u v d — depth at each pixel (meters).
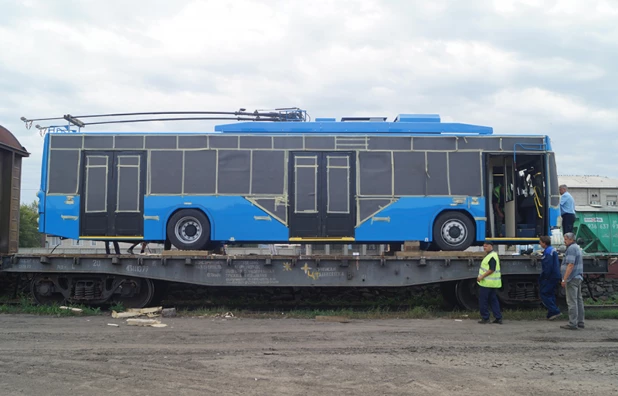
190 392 6.17
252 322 11.41
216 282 12.73
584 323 11.56
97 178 13.44
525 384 6.63
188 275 12.74
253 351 8.31
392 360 7.78
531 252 13.80
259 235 13.28
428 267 12.79
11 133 14.37
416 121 14.12
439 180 13.45
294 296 15.73
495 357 8.12
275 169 13.43
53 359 7.71
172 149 13.48
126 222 13.35
